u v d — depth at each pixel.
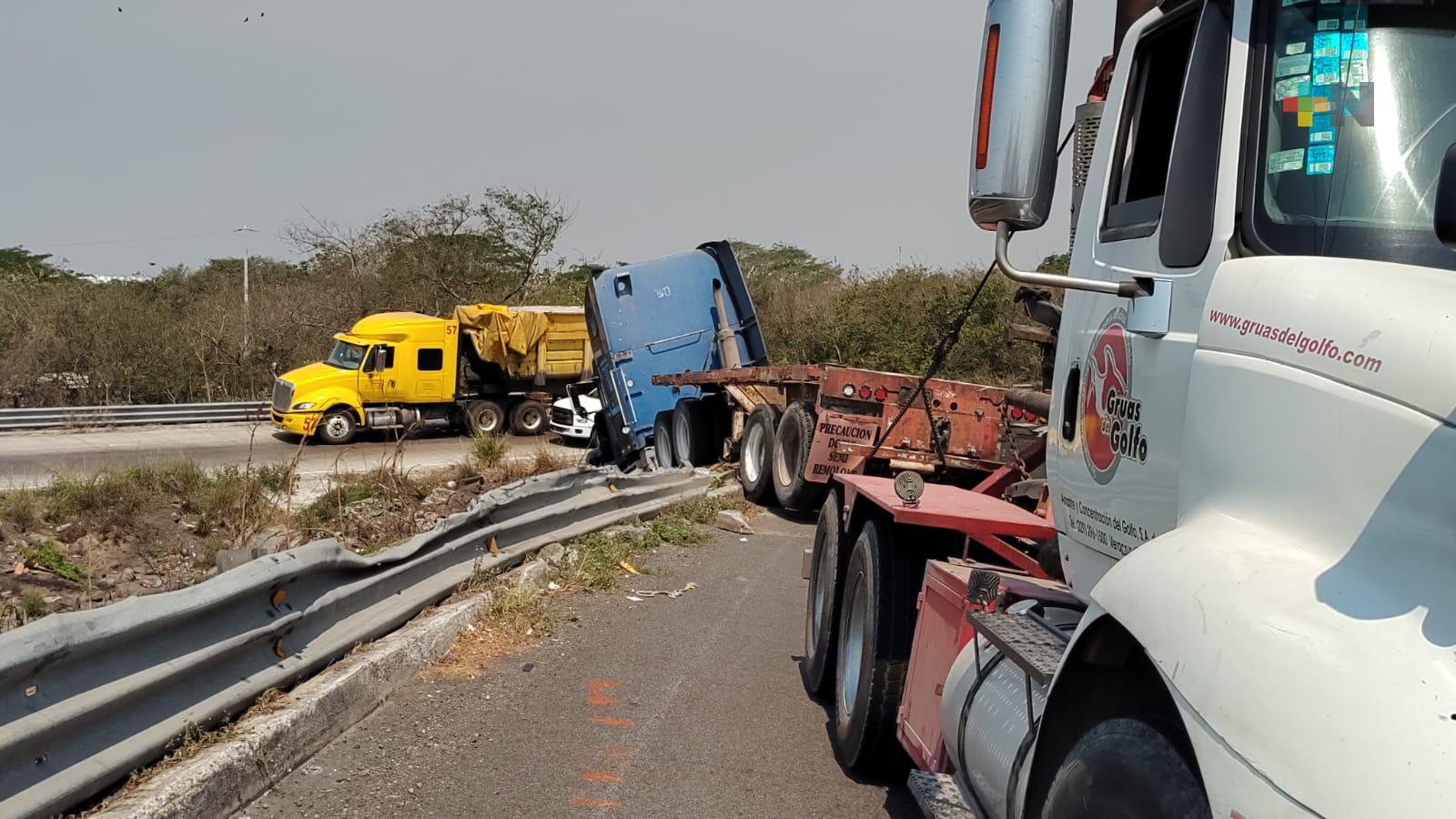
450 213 43.59
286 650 5.63
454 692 6.44
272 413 26.45
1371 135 2.83
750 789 5.27
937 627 4.66
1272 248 2.84
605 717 6.16
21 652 3.68
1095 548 3.71
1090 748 2.78
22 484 13.80
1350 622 2.17
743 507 14.35
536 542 9.74
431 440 27.41
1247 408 2.63
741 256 53.34
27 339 30.72
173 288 43.41
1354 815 1.95
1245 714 2.21
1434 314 2.30
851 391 12.61
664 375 19.66
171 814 4.14
